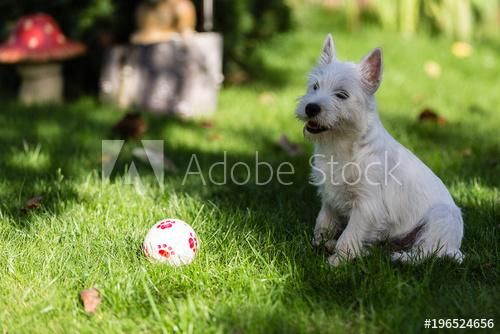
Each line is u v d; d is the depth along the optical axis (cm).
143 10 845
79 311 360
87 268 401
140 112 820
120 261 409
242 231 455
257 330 336
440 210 431
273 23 1004
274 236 454
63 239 444
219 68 851
